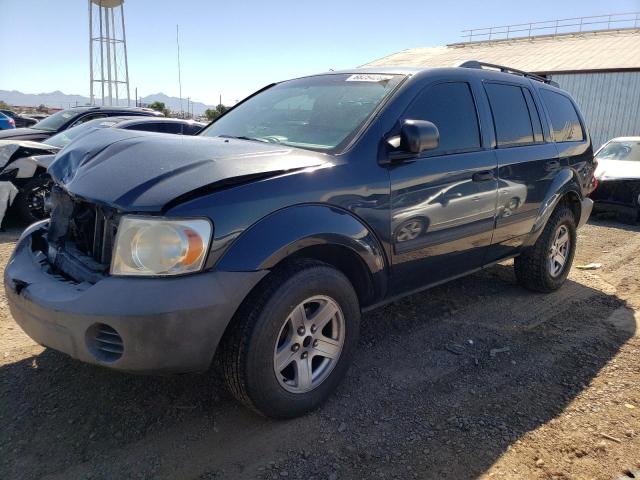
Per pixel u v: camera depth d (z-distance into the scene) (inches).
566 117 195.8
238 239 93.9
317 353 110.0
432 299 181.8
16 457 95.3
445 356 139.5
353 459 97.2
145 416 108.3
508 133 159.9
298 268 102.9
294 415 107.5
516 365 135.4
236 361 97.0
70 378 121.2
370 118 122.5
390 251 121.3
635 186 350.9
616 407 116.1
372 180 115.0
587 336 154.6
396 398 118.2
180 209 89.8
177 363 90.6
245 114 151.3
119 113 432.5
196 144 112.0
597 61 977.5
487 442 102.7
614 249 275.6
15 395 114.0
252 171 99.1
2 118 822.5
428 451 99.7
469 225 142.6
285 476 92.5
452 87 143.6
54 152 289.3
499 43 1450.5
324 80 148.5
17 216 283.1
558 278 192.5
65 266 107.3
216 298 90.5
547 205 173.6
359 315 116.7
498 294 189.9
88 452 97.2
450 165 134.3
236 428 105.5
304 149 119.1
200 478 91.7
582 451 100.3
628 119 884.6
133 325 86.4
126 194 93.0
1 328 146.5
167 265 88.9
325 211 105.9
